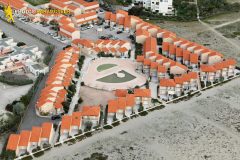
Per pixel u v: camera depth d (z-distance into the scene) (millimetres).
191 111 153500
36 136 132625
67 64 175500
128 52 198000
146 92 157125
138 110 153000
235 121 147875
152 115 150875
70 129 138750
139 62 183000
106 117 148625
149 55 188125
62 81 164375
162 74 174875
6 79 170875
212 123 146500
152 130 142250
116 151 131500
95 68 183500
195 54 188500
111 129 142500
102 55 194875
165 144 135125
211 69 174875
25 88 167000
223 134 140375
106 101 159625
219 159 128500
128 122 146500
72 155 129500
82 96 162500
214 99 161500
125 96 157750
